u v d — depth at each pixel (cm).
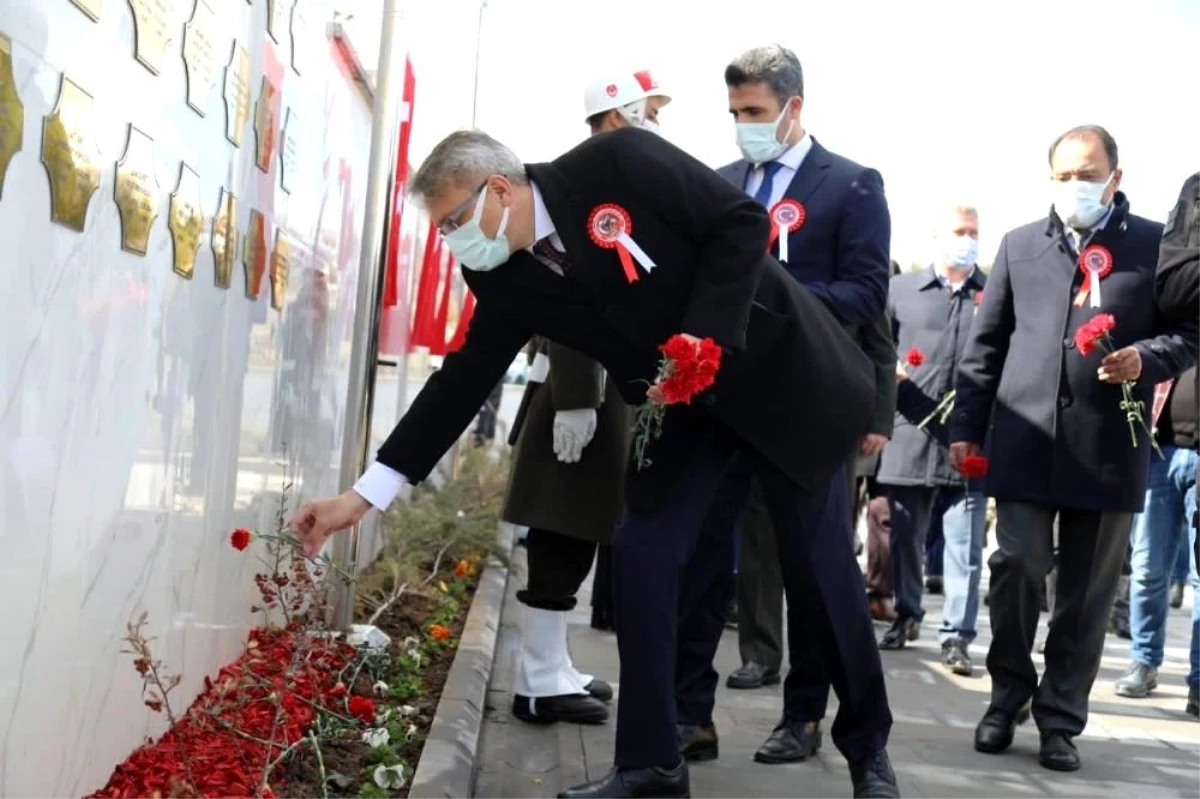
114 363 348
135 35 343
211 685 469
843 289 509
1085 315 556
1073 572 555
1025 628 562
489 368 411
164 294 389
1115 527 551
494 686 630
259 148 497
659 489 420
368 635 607
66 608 327
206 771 389
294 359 603
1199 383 605
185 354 416
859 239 515
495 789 479
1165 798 510
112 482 354
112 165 334
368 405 618
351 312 779
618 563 421
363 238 615
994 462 566
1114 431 548
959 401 591
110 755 371
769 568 659
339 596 602
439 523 901
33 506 300
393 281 776
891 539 833
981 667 771
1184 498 709
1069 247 564
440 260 1043
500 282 397
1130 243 559
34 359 294
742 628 668
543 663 567
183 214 399
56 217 299
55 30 291
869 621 435
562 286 392
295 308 598
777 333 408
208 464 458
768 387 410
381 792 406
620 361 404
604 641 796
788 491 425
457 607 756
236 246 473
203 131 418
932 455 800
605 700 604
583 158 393
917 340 830
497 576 895
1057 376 555
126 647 377
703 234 390
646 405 400
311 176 611
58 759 329
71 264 312
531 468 549
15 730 301
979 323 589
